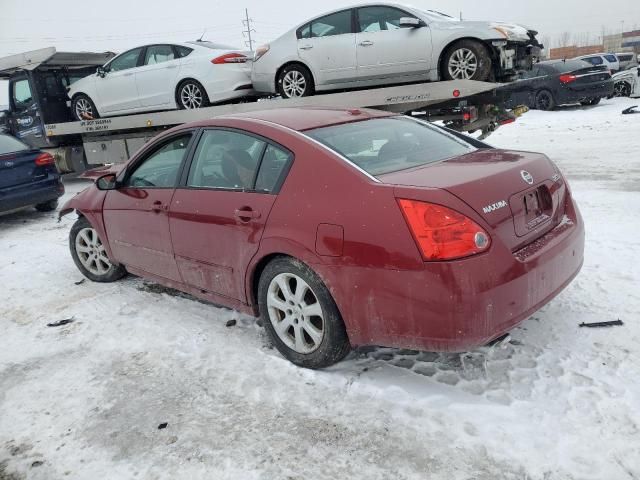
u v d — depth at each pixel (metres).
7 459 2.71
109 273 5.05
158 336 3.90
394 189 2.77
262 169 3.40
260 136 3.48
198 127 3.96
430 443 2.56
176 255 4.01
